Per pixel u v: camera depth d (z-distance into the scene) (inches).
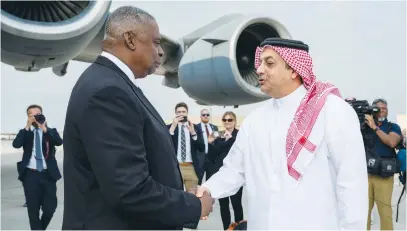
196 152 223.1
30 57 112.3
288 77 86.3
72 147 65.9
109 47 70.5
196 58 231.6
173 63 302.5
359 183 79.9
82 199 66.1
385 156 185.5
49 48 109.3
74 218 66.5
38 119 192.1
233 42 215.2
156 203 64.2
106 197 62.3
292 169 83.2
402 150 186.7
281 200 84.1
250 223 90.4
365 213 80.0
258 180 88.0
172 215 66.3
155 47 72.7
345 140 80.4
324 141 83.0
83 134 62.6
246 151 91.7
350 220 78.5
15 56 110.8
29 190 189.3
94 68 68.6
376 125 189.2
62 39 107.6
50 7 116.0
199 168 223.3
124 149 61.9
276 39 85.7
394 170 179.3
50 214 194.9
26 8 113.0
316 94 85.6
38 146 192.1
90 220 65.4
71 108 65.1
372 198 188.2
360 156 80.8
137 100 67.4
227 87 224.2
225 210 209.0
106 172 60.9
